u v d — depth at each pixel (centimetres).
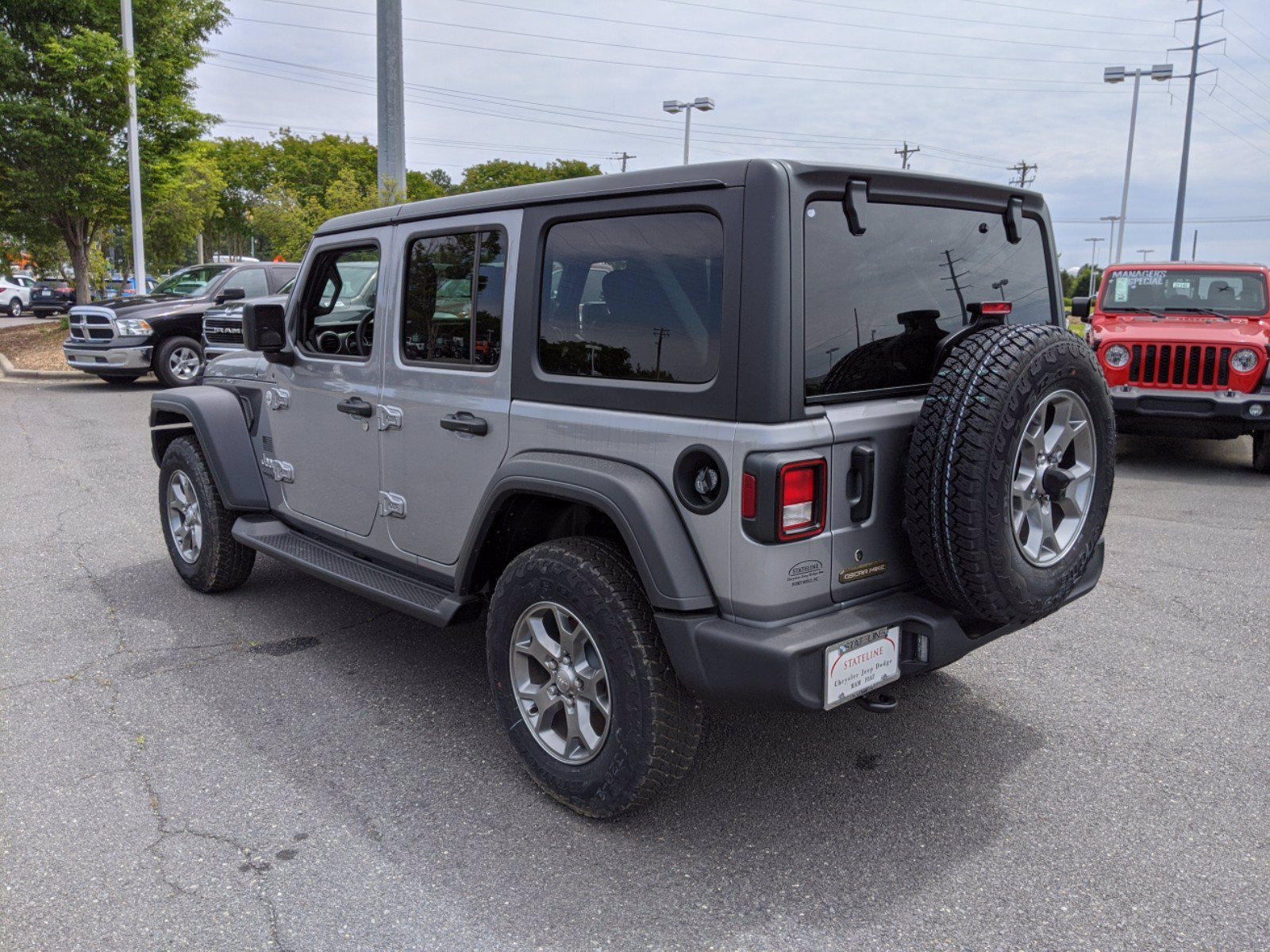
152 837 287
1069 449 294
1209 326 874
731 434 252
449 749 345
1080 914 250
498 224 321
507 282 318
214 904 256
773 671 248
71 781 319
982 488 250
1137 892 259
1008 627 296
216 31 2056
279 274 1484
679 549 265
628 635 272
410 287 362
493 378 324
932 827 293
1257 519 684
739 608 258
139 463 870
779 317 246
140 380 1590
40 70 1734
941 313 303
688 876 269
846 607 273
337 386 402
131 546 609
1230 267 945
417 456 360
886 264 281
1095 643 443
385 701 384
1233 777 321
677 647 264
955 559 257
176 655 430
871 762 334
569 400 297
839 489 263
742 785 319
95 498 736
